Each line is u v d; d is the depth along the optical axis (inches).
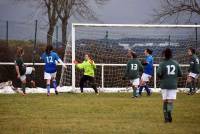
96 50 2159.2
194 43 2146.9
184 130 1064.2
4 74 2279.8
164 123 1164.5
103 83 2069.4
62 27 2827.3
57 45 2458.2
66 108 1429.6
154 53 2149.4
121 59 2159.2
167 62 1158.3
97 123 1160.8
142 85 1843.0
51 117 1256.2
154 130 1063.0
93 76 1909.4
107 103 1555.1
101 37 2154.3
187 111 1386.6
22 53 1841.8
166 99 1168.8
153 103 1563.7
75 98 1717.5
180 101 1654.8
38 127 1103.0
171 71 1152.8
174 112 1363.2
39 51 2342.5
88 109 1408.7
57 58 1824.6
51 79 2005.4
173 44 2151.8
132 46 2160.4
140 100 1656.0
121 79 2146.9
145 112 1352.1
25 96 1792.6
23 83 1854.1
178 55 2150.6
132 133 1028.5
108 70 2145.7
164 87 1160.8
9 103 1552.7
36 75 2279.8
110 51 2160.4
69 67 2150.6
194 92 1914.4
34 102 1579.7
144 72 1843.0
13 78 2284.7
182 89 2081.7
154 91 2065.7
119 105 1504.7
